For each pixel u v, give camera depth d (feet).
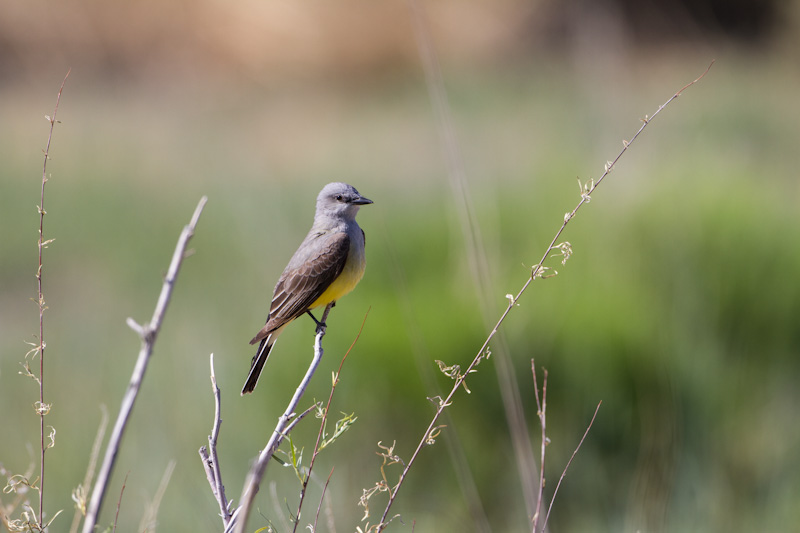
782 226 40.88
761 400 36.88
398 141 88.79
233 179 77.66
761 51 123.03
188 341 45.27
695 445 34.96
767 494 33.88
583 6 123.54
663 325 37.09
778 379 37.47
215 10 124.67
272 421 36.11
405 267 40.04
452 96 102.99
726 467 34.99
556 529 34.35
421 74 117.70
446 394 35.70
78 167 80.84
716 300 38.14
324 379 36.29
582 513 34.73
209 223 64.95
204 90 118.21
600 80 88.94
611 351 35.53
